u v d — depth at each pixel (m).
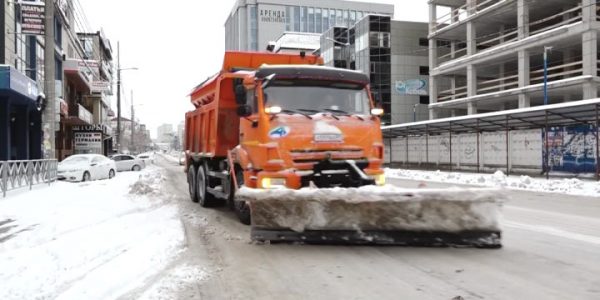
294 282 6.12
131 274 6.40
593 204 14.43
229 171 11.24
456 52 54.19
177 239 8.63
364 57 68.31
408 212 7.77
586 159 24.25
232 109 12.34
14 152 27.67
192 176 15.34
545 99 35.69
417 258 7.25
